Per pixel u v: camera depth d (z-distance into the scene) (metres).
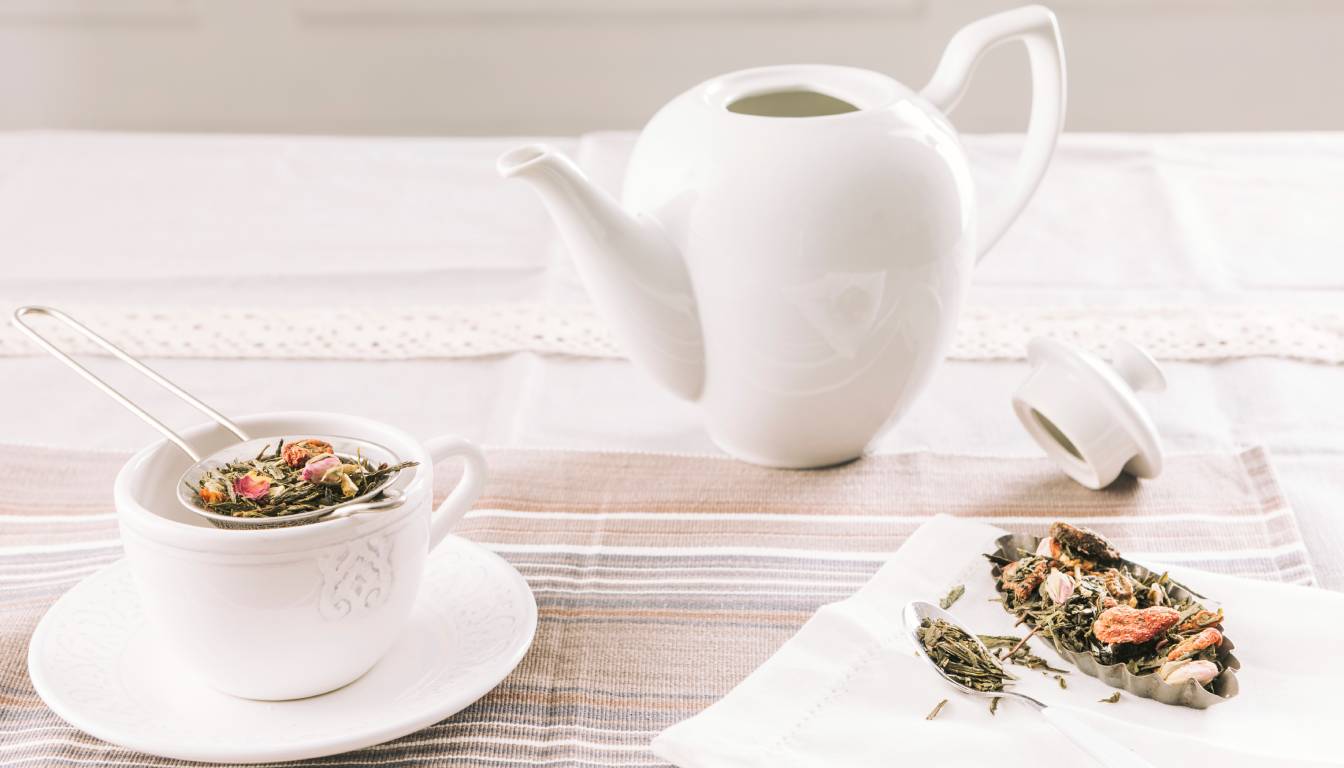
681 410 1.03
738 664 0.83
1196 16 3.10
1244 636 0.81
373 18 3.14
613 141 1.45
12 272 1.16
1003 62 3.14
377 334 1.09
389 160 1.44
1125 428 0.92
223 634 0.77
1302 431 0.98
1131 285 1.14
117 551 0.90
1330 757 0.76
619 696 0.81
